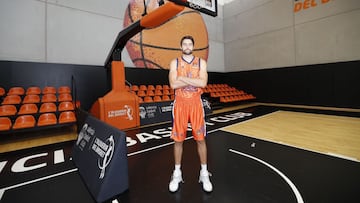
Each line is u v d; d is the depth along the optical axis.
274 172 2.10
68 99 4.77
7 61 4.50
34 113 4.00
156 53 7.31
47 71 5.05
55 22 5.21
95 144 2.04
